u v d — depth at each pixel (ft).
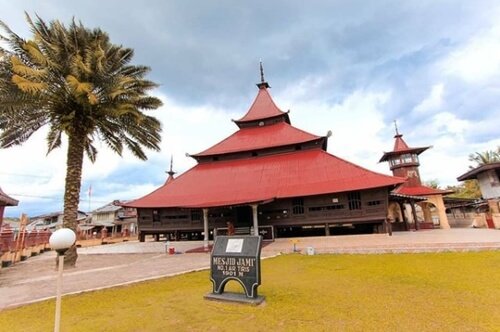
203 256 53.11
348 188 64.80
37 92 40.91
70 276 36.42
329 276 28.71
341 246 48.65
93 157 64.34
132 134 53.78
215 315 18.51
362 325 15.84
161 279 31.78
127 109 46.98
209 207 65.67
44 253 85.87
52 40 44.93
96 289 27.71
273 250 50.26
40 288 29.48
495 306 17.92
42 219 207.00
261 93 118.52
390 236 59.62
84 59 45.68
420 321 16.05
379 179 64.95
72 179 46.03
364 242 52.80
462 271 27.73
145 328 16.84
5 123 44.78
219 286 22.91
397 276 27.17
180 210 82.38
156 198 85.56
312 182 73.26
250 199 68.90
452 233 60.90
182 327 16.70
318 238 65.51
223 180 86.89
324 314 17.80
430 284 23.72
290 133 96.53
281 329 15.78
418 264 32.27
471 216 106.83
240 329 15.99
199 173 94.12
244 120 107.96
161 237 106.73
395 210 94.79
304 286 24.99
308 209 71.31
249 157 95.61
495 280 23.88
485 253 36.47
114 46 50.26
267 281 27.50
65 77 44.80
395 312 17.61
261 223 74.54
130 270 39.17
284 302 20.56
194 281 29.96
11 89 40.73
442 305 18.49
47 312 21.21
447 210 127.24
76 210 46.14
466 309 17.60
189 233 88.17
